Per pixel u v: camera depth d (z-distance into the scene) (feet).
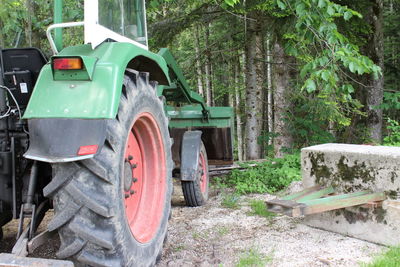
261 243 11.53
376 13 34.35
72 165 7.46
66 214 7.41
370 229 11.41
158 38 31.63
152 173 10.32
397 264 9.42
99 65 7.81
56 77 7.71
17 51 9.03
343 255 10.45
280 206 10.32
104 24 9.34
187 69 37.96
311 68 15.07
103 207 7.32
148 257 9.04
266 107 56.70
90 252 7.58
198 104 21.90
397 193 10.93
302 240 11.74
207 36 51.55
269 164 23.00
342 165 12.28
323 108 27.96
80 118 7.33
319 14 15.44
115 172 7.61
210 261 10.32
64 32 15.26
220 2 27.02
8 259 7.07
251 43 36.47
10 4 13.60
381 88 35.04
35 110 7.48
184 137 17.08
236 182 20.63
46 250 11.19
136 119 8.73
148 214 9.89
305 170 13.51
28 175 9.21
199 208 16.37
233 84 47.16
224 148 21.75
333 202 10.47
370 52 35.12
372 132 36.24
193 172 16.05
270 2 22.27
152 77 11.14
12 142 8.79
